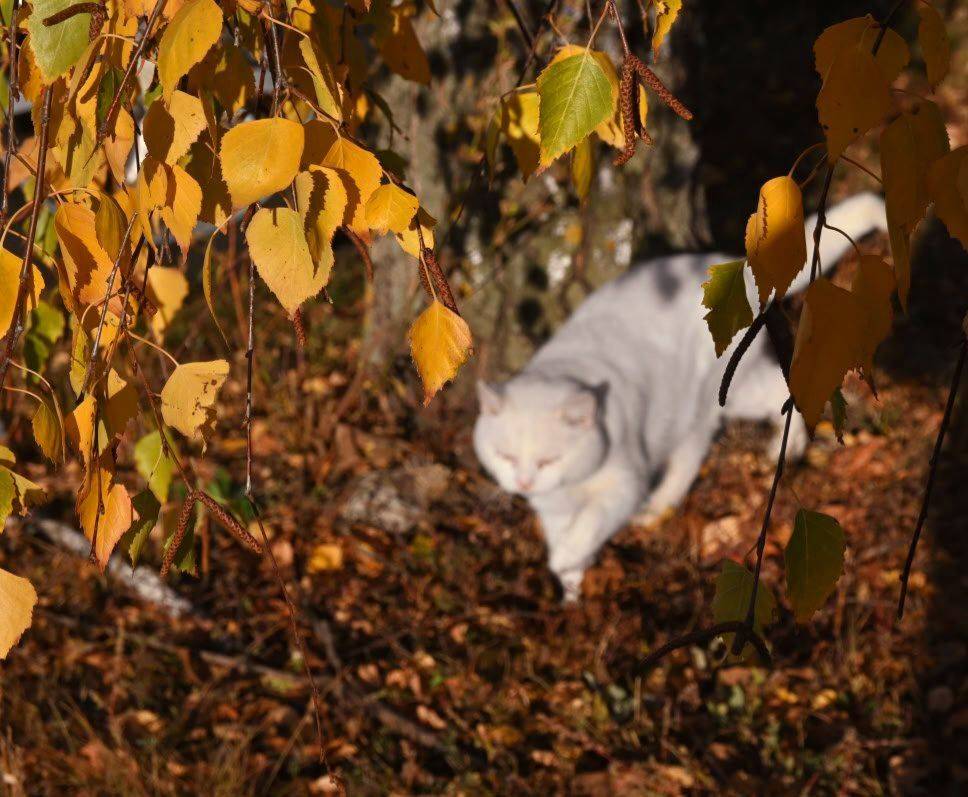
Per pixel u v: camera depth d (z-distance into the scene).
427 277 1.39
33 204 1.33
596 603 6.05
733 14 13.89
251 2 1.44
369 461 7.32
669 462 6.61
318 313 8.80
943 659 5.57
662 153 7.37
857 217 6.30
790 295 6.47
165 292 2.06
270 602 6.07
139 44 1.32
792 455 7.17
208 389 1.40
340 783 1.77
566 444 5.60
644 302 6.36
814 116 11.94
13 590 1.33
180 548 1.61
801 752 4.97
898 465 7.07
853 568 6.20
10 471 1.34
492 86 6.45
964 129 11.37
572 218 7.33
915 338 8.46
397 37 2.10
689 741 5.15
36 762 4.74
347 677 5.52
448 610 6.10
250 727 5.14
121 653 5.49
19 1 1.49
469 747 5.16
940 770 4.88
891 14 1.16
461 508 7.03
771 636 5.78
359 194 1.33
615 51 5.30
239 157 1.25
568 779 4.91
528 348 7.53
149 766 4.79
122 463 5.99
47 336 2.30
